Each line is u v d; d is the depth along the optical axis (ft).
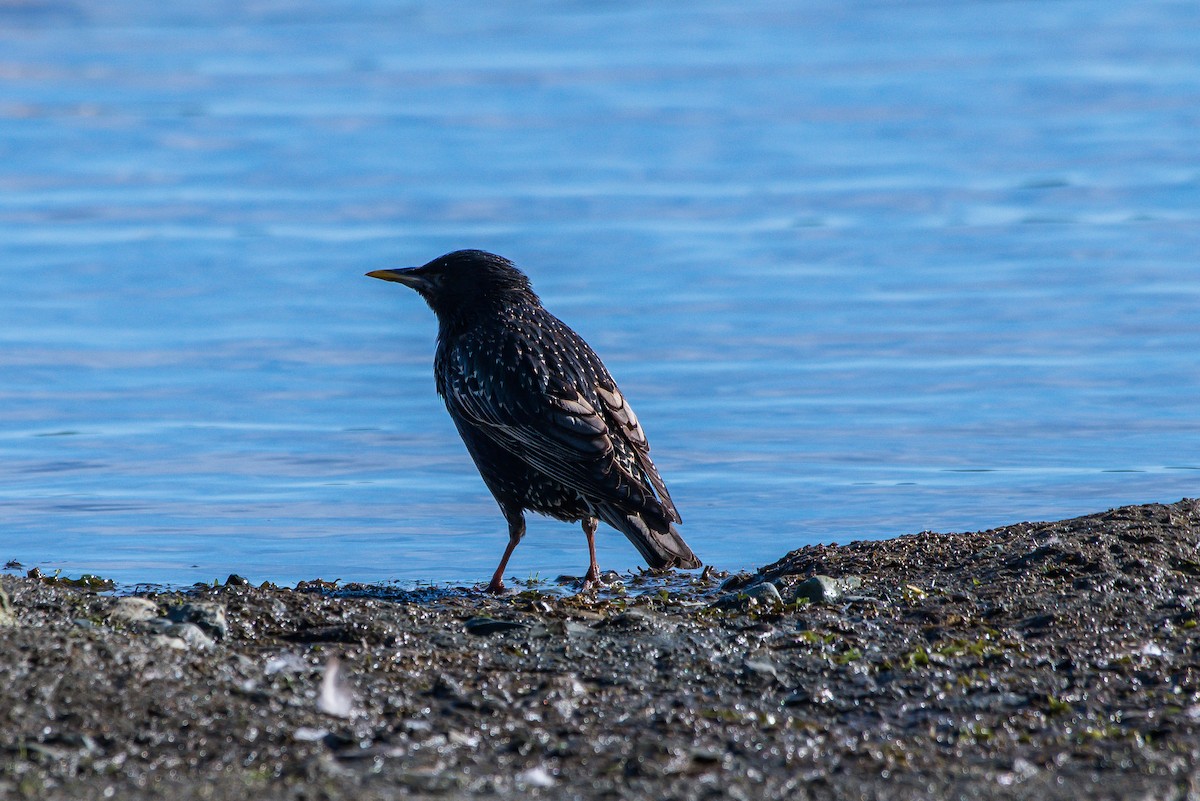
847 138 118.11
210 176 106.52
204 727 23.25
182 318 70.64
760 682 26.63
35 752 21.95
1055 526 35.55
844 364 61.52
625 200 97.04
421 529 43.32
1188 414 53.67
